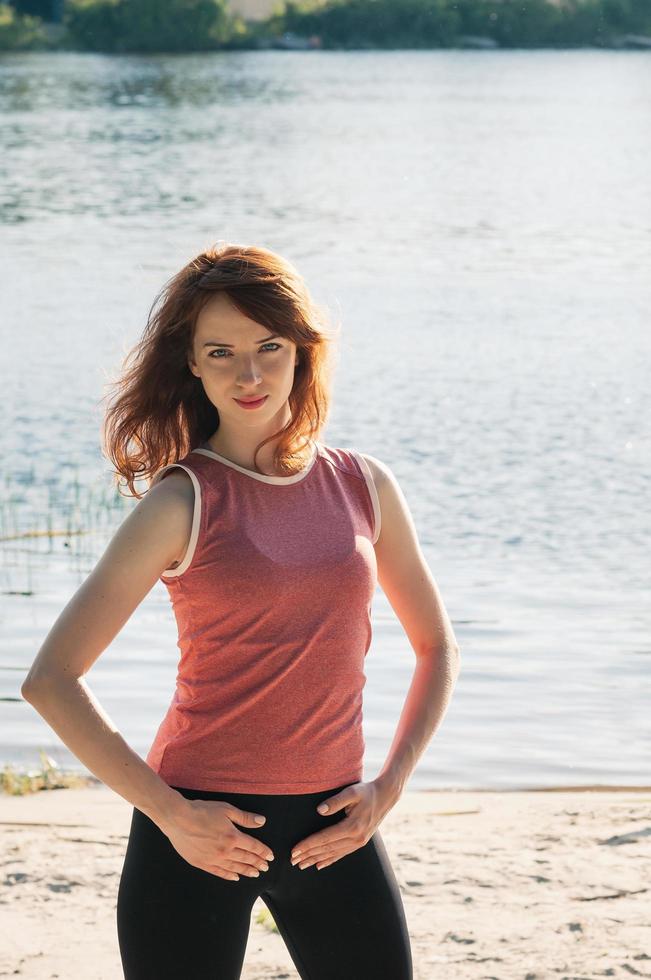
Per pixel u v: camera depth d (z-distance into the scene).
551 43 141.75
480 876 5.52
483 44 142.12
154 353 3.47
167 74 111.44
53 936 5.03
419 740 3.39
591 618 10.77
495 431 18.23
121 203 47.03
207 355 3.29
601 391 20.84
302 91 97.25
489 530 13.60
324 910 3.29
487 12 142.38
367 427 18.44
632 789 7.54
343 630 3.24
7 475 15.62
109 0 135.88
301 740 3.22
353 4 141.75
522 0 140.88
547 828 6.14
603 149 65.00
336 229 41.81
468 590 11.53
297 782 3.22
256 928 5.16
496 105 87.19
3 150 62.56
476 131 72.56
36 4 138.88
